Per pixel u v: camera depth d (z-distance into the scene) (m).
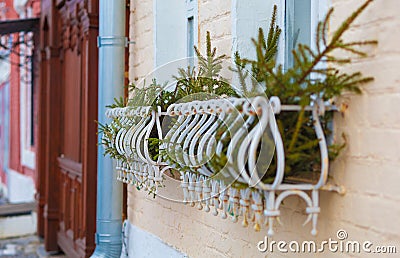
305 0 2.91
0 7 12.83
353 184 2.21
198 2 3.65
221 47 3.33
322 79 2.35
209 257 3.37
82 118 5.81
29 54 10.30
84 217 5.45
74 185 6.14
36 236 7.95
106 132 3.81
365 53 2.16
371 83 2.13
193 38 4.10
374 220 2.12
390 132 2.05
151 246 4.20
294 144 2.16
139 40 4.55
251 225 2.91
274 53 2.89
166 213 3.98
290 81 2.18
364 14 2.18
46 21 7.48
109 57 4.42
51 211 7.02
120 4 4.43
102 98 4.43
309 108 2.20
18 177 11.91
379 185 2.10
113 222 4.51
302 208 2.50
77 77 6.07
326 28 2.39
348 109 2.23
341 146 2.24
